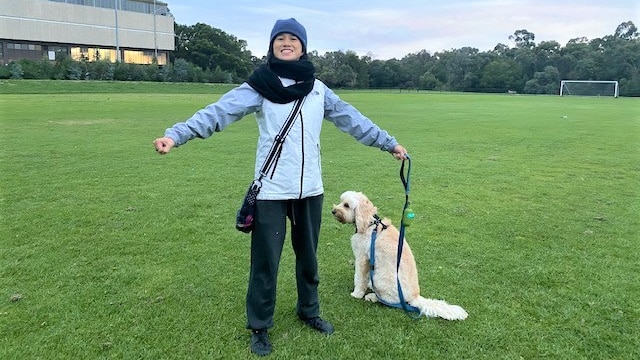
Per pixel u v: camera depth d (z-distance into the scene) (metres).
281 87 3.10
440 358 3.31
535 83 93.94
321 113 3.33
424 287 4.36
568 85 84.12
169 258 4.99
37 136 14.17
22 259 4.93
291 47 3.20
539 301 4.10
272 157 3.18
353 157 11.25
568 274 4.65
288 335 3.56
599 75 92.19
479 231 5.93
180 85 61.81
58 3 78.12
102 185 8.18
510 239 5.65
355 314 3.88
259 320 3.41
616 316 3.85
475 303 4.06
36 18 76.00
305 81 3.20
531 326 3.71
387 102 40.69
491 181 8.82
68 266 4.77
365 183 8.56
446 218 6.47
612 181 8.91
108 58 80.38
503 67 97.50
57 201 7.12
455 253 5.19
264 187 3.20
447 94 74.88
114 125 17.64
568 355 3.35
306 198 3.34
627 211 6.89
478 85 99.88
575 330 3.66
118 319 3.78
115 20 84.62
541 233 5.88
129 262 4.88
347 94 66.38
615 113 28.66
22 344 3.43
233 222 6.19
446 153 12.09
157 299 4.09
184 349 3.39
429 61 112.94
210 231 5.84
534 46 108.44
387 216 6.61
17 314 3.84
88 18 81.94
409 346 3.43
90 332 3.59
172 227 5.97
